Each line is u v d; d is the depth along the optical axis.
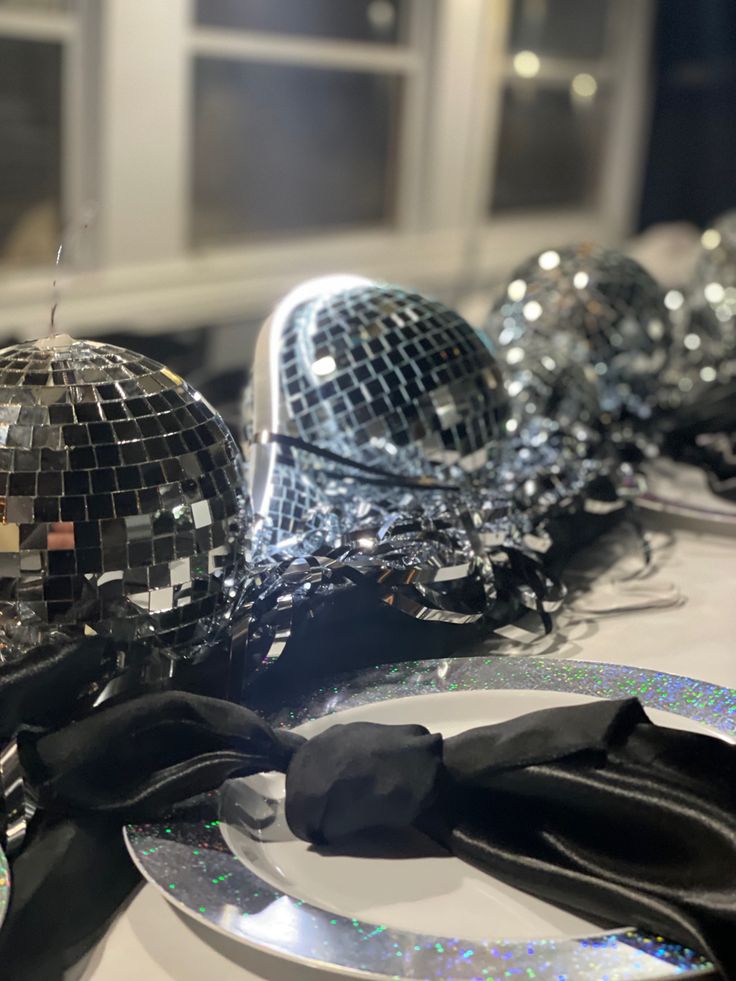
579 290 0.85
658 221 3.49
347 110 2.69
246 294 2.44
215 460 0.44
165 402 0.43
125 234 2.19
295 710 0.46
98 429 0.41
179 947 0.36
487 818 0.38
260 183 2.54
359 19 2.60
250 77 2.43
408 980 0.31
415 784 0.38
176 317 2.28
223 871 0.36
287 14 2.43
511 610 0.57
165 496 0.42
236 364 1.39
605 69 3.38
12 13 1.93
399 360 0.60
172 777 0.38
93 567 0.41
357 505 0.59
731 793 0.36
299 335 0.61
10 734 0.40
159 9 2.08
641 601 0.63
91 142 2.09
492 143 3.04
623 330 0.86
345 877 0.37
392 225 2.89
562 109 3.31
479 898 0.36
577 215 3.49
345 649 0.52
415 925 0.35
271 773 0.43
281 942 0.32
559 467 0.71
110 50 2.02
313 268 2.64
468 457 0.63
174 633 0.44
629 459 0.83
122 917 0.38
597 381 0.86
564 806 0.37
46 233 2.12
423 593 0.51
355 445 0.60
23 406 0.41
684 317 1.10
